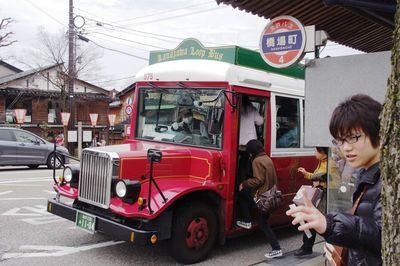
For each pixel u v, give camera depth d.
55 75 29.69
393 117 1.37
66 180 5.78
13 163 14.61
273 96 6.12
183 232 5.00
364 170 1.80
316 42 4.36
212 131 5.49
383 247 1.40
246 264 5.27
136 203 4.75
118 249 5.68
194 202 5.21
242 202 5.59
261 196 5.25
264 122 6.07
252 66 5.90
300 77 6.95
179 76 5.93
